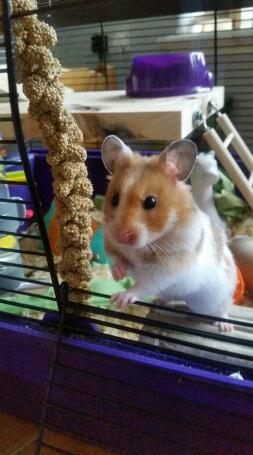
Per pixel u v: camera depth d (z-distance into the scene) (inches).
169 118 9.4
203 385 5.6
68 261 6.2
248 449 5.8
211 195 11.3
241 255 9.8
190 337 7.3
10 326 6.6
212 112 12.5
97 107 10.4
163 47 17.0
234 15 15.6
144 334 5.9
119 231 5.6
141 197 5.8
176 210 5.9
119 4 9.2
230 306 8.2
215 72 15.3
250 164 11.7
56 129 5.4
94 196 13.1
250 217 12.3
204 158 11.0
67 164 5.6
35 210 5.4
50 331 6.5
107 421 6.2
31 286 8.9
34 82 5.1
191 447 6.1
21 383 6.9
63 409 6.4
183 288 6.8
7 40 4.7
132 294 6.4
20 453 6.4
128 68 18.2
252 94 16.3
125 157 6.2
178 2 10.9
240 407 5.5
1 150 10.5
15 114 4.9
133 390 6.1
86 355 6.1
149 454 6.4
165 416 6.0
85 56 18.4
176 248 6.1
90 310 6.2
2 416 7.2
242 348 7.0
